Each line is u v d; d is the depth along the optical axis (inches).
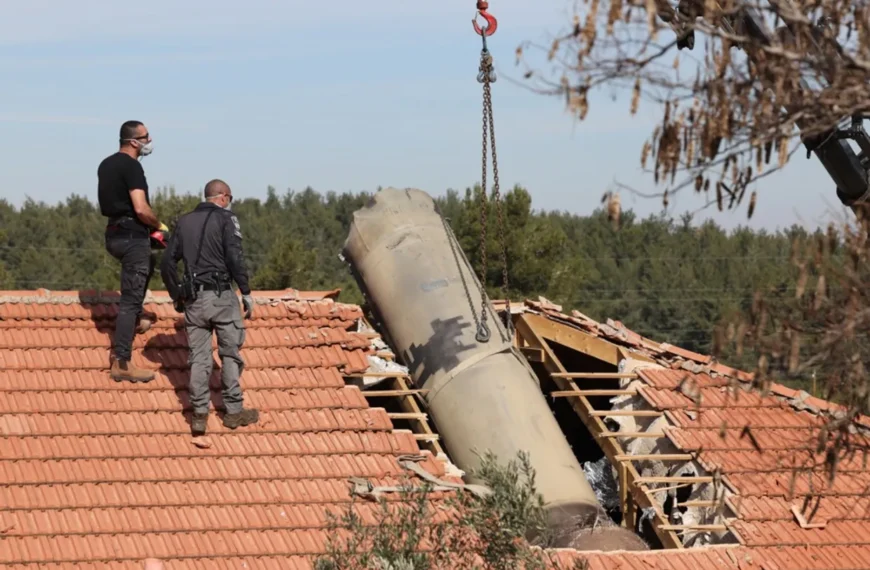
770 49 325.1
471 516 421.7
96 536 568.7
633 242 3464.6
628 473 693.3
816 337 350.6
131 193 638.5
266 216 3978.8
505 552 418.3
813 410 727.1
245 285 626.2
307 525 595.2
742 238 3304.6
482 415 679.7
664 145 340.2
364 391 715.4
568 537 628.4
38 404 636.1
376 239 772.6
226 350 635.5
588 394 745.0
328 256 3895.2
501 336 722.8
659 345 803.4
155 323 714.8
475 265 1973.4
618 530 635.5
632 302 3189.0
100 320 711.1
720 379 757.9
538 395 703.7
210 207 626.5
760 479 669.3
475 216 1953.7
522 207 1975.9
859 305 341.7
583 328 832.9
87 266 3240.7
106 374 668.7
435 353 711.7
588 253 3457.2
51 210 3764.8
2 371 653.3
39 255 3100.4
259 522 592.4
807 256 349.7
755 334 354.6
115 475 603.2
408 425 788.6
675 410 725.9
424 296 735.7
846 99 323.3
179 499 597.9
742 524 640.4
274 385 689.0
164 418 647.1
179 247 620.1
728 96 334.3
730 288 3120.1
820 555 622.8
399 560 405.1
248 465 628.4
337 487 623.8
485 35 660.1
